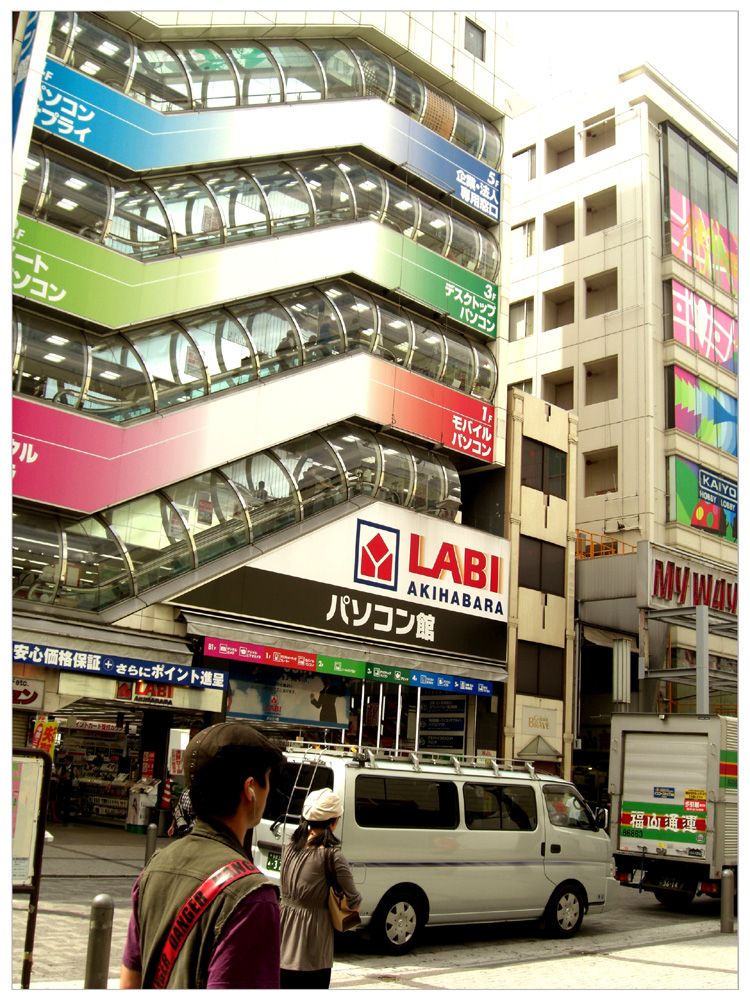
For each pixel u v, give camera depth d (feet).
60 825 63.00
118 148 56.49
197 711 58.65
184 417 57.82
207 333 61.11
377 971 27.22
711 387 113.60
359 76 74.08
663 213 113.70
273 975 7.79
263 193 65.72
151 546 56.29
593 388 113.39
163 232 58.70
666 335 110.01
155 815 59.16
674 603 81.97
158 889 8.29
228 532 60.44
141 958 8.34
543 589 84.58
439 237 80.38
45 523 52.03
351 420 71.46
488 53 87.66
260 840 30.40
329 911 17.25
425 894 30.94
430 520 74.38
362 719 66.59
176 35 62.34
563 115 124.98
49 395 52.03
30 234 51.39
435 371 77.97
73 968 24.17
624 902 49.98
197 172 63.00
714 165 123.34
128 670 52.54
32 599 50.60
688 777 46.44
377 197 74.43
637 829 47.62
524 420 85.56
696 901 52.11
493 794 34.45
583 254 117.60
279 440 63.52
